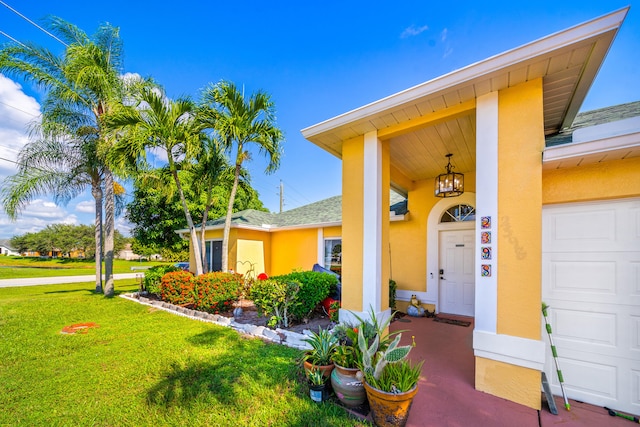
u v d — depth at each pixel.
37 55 9.35
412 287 7.94
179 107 8.19
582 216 3.39
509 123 3.51
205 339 5.22
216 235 11.80
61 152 10.33
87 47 9.41
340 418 2.83
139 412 2.94
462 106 3.95
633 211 3.12
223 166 10.05
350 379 3.05
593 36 2.76
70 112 10.03
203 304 7.18
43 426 2.71
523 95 3.45
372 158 4.80
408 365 3.03
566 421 2.86
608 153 2.93
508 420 2.87
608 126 3.35
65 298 9.59
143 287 10.76
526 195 3.33
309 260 10.47
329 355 3.45
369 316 4.54
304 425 2.73
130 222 19.89
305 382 3.52
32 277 19.14
